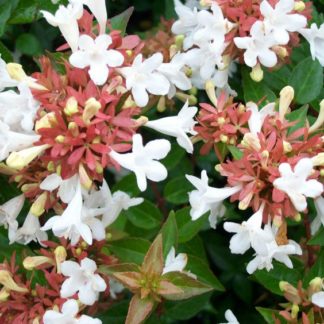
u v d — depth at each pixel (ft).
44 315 0.56
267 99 0.70
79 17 0.61
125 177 0.76
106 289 0.63
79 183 0.58
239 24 0.67
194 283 0.61
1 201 0.71
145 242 0.69
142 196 0.90
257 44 0.66
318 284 0.62
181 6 0.74
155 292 0.60
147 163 0.57
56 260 0.61
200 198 0.61
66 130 0.56
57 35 0.90
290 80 0.72
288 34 0.67
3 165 0.64
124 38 0.63
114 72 0.60
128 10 0.70
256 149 0.60
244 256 0.90
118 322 0.69
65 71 0.65
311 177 0.58
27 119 0.57
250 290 0.90
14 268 0.63
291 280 0.67
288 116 0.66
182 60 0.69
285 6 0.64
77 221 0.56
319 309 0.62
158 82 0.61
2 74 0.61
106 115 0.56
